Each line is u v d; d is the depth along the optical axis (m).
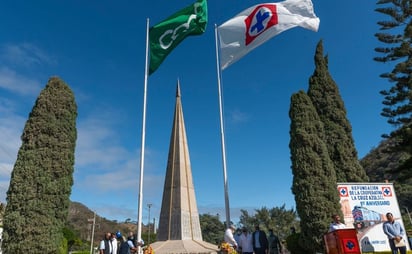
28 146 12.59
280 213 56.94
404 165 23.52
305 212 13.27
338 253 9.59
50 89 13.70
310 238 13.05
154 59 14.93
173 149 25.44
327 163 14.05
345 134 18.95
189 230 23.06
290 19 13.87
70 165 13.07
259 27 14.09
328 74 20.47
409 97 23.11
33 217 11.57
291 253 14.94
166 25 15.11
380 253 12.62
